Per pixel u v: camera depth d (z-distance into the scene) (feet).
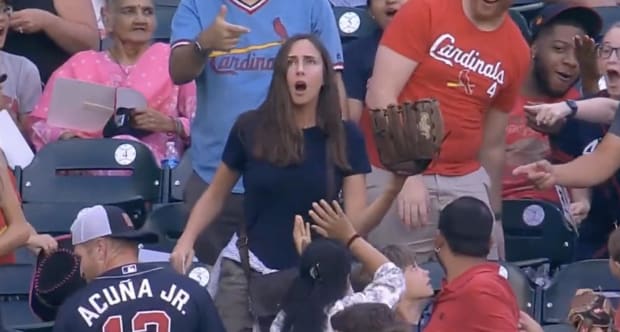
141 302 71.97
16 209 82.69
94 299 72.08
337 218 73.72
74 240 75.92
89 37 110.73
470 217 75.61
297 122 77.36
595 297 74.95
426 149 73.36
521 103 102.47
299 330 70.23
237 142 78.33
